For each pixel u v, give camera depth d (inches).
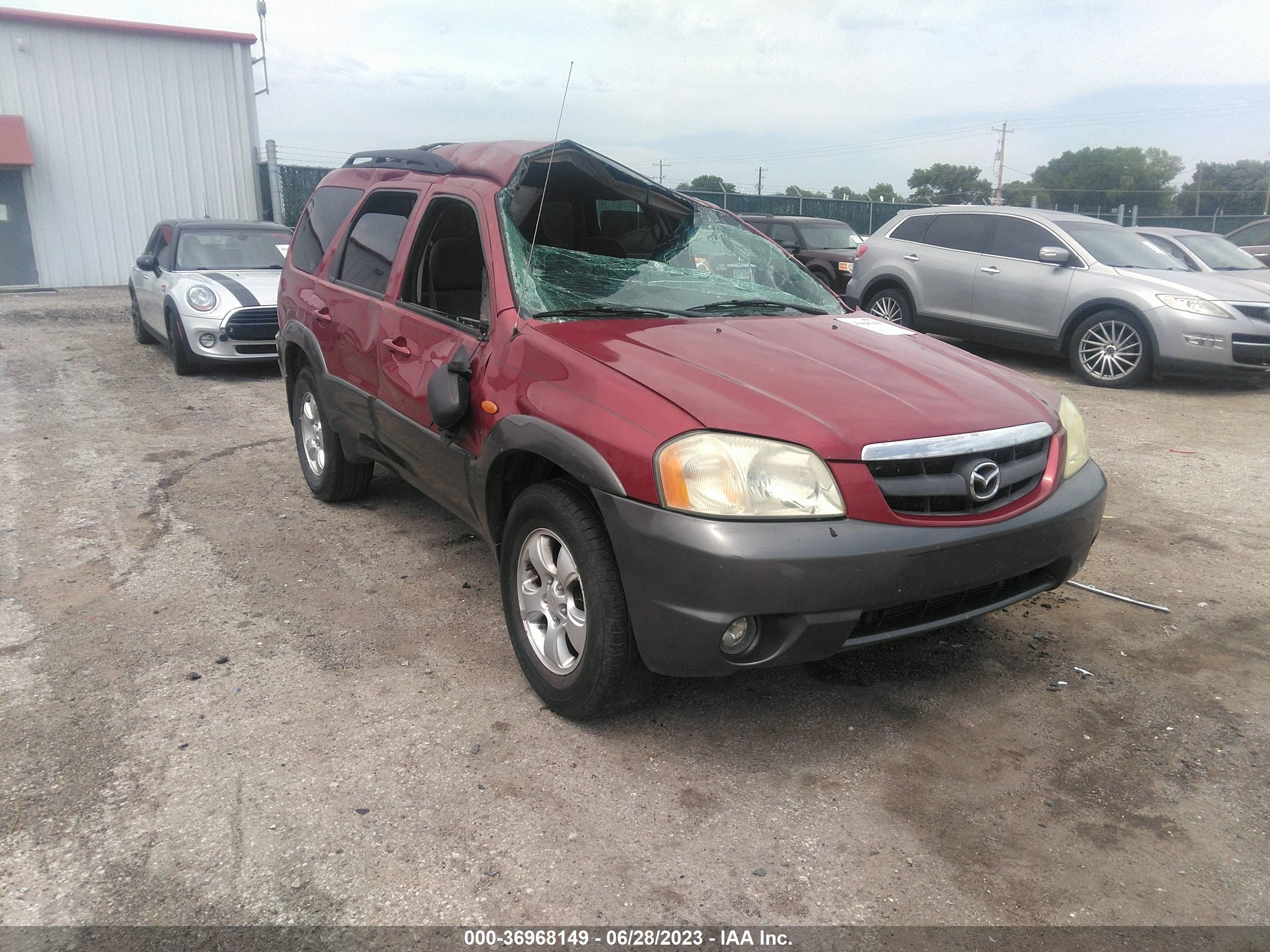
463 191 146.4
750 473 98.0
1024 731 117.1
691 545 96.6
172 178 773.9
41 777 105.8
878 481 101.5
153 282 397.4
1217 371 323.6
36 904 86.5
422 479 151.2
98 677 128.8
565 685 115.5
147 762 108.8
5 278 726.5
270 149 791.7
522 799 102.6
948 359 132.6
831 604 97.5
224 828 97.3
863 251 434.3
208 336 354.3
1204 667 133.6
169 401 321.1
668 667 102.4
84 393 333.4
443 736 115.0
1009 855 94.5
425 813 100.1
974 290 383.6
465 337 134.6
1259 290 339.3
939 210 411.2
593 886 89.6
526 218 140.9
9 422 285.9
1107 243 365.1
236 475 229.9
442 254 146.6
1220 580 165.5
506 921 85.2
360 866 92.0
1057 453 119.2
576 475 106.7
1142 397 330.3
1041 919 85.8
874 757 111.3
